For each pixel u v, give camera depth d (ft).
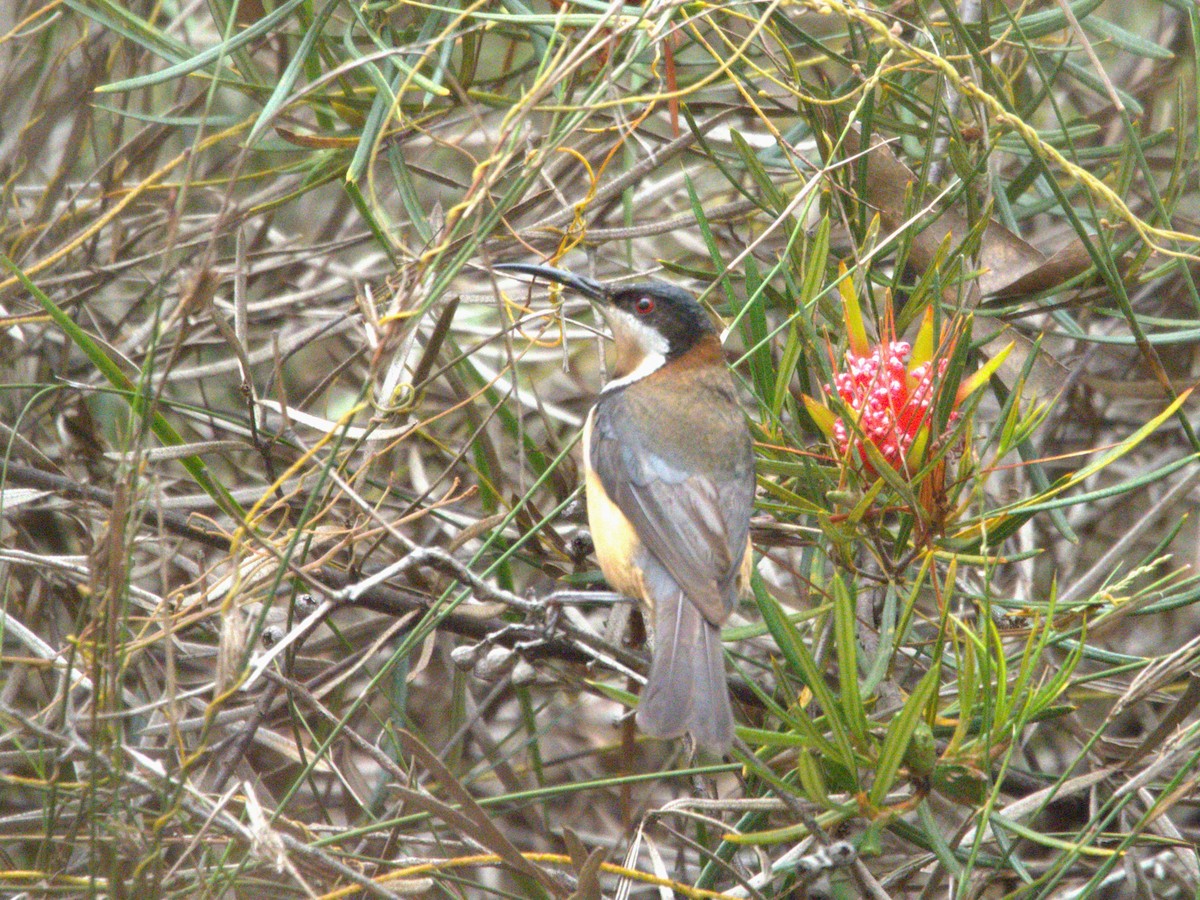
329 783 37.24
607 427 31.24
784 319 36.35
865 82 29.71
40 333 39.58
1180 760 28.50
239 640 23.70
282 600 37.50
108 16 34.09
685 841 25.75
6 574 33.65
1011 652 33.58
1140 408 44.34
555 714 43.11
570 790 26.00
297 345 37.17
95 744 22.95
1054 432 40.14
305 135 32.24
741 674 27.35
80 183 43.86
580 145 35.76
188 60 29.40
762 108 35.70
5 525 38.70
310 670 36.27
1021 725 23.31
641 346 33.32
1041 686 26.20
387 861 26.22
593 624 43.01
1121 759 30.58
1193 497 43.06
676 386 32.07
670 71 32.30
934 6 37.60
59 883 25.82
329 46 35.01
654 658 26.84
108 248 41.93
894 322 28.78
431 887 29.27
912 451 25.59
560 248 32.22
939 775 23.82
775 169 37.22
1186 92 42.93
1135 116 38.55
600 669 33.04
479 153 44.62
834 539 25.64
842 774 24.17
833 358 27.50
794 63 31.35
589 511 30.89
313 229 49.96
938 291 26.94
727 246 41.19
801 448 28.73
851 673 22.67
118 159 40.14
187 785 24.72
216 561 37.58
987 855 27.68
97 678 23.06
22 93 43.09
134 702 34.68
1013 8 36.06
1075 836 28.40
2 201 37.14
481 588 26.17
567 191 40.22
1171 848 29.09
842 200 32.40
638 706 25.45
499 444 42.01
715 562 28.45
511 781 36.73
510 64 36.88
